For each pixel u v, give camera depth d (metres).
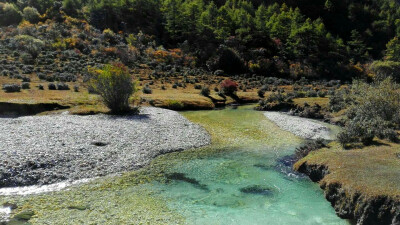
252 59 77.50
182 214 12.73
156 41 83.56
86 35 74.25
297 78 72.38
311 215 12.88
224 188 15.41
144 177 16.48
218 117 34.75
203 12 91.00
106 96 31.66
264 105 40.69
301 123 31.03
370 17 115.75
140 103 38.47
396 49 86.50
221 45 76.62
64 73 50.22
